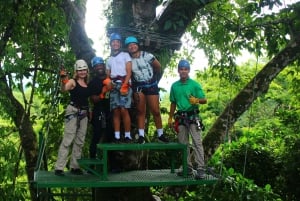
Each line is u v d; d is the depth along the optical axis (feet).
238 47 34.65
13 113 30.12
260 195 29.48
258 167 46.39
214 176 22.21
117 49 22.16
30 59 28.04
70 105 21.79
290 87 46.52
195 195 30.50
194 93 21.94
